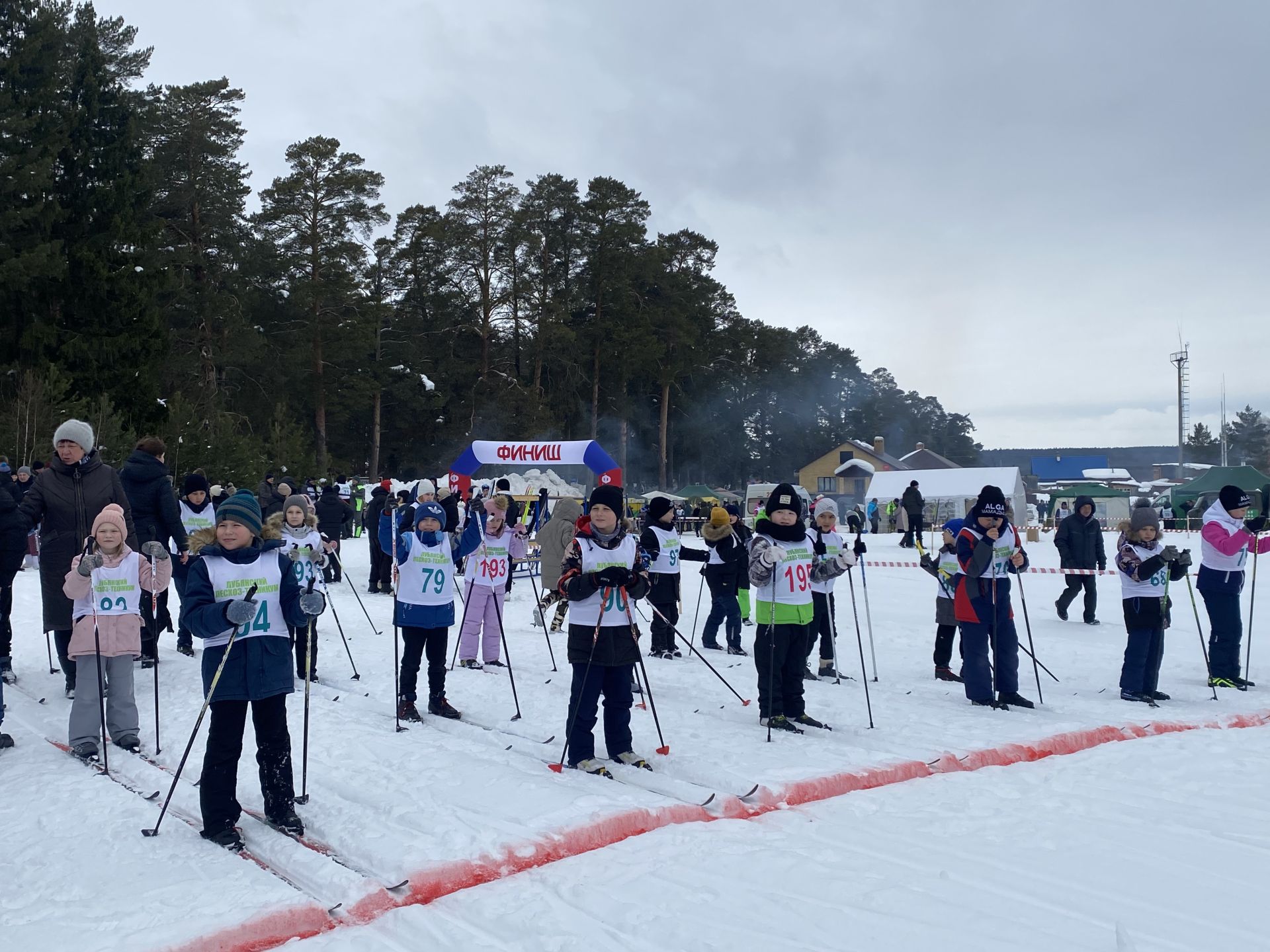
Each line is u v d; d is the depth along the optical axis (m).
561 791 5.28
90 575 6.16
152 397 30.80
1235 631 8.78
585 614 5.91
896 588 17.77
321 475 40.16
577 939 3.61
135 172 32.56
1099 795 5.42
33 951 3.49
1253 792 5.48
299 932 3.76
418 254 50.91
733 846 4.54
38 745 6.47
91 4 36.31
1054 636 12.19
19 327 29.67
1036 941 3.58
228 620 4.50
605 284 51.41
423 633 7.25
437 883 4.12
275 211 42.97
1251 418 112.88
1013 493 36.12
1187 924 3.73
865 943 3.56
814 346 84.12
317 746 6.31
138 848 4.54
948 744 6.42
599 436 55.66
